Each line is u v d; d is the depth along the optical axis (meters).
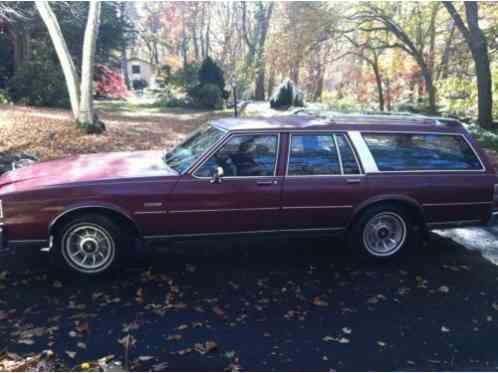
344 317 4.09
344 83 44.53
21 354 3.43
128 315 4.02
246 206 4.91
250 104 28.12
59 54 13.30
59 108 21.56
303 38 22.98
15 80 21.64
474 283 4.84
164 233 4.83
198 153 4.97
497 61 22.48
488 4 21.56
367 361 3.45
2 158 9.15
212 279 4.76
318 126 5.14
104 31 31.27
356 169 5.16
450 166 5.38
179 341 3.65
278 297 4.43
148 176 4.75
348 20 23.30
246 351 3.54
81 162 5.34
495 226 6.75
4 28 23.98
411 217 5.39
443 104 26.86
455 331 3.90
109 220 4.65
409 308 4.29
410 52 24.25
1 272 4.76
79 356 3.42
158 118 20.94
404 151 5.30
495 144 14.20
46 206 4.48
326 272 5.02
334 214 5.15
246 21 51.09
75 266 4.70
